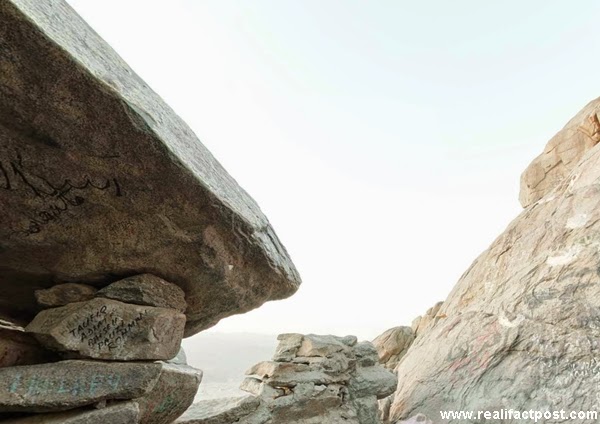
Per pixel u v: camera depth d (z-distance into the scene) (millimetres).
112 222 4312
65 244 4320
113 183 3928
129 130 3588
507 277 15555
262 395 9023
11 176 3537
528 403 10047
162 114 4371
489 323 13766
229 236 5020
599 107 20984
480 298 16250
